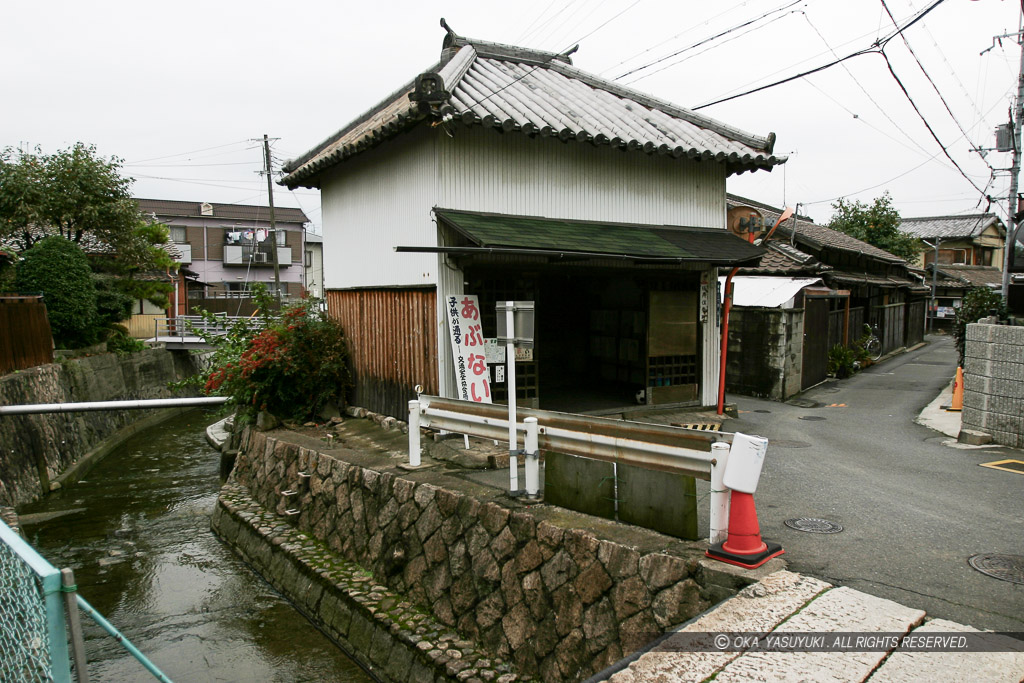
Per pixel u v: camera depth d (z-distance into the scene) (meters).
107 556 9.37
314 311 12.73
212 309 39.56
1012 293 10.12
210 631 7.16
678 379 11.30
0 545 2.92
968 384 9.44
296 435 10.78
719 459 4.58
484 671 5.34
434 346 9.20
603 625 4.77
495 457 7.63
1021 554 4.89
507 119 8.41
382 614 6.42
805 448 8.90
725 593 4.25
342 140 11.56
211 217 44.84
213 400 11.56
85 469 14.78
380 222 10.47
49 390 15.60
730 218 11.68
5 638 2.90
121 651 6.74
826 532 5.38
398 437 9.73
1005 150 13.41
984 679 3.15
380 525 7.38
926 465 7.82
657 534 5.07
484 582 5.86
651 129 10.40
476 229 8.09
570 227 9.35
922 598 4.14
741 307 14.52
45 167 22.66
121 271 25.52
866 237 29.44
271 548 8.62
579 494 5.73
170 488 13.12
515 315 6.22
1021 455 8.33
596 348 13.01
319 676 6.23
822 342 16.05
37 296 17.19
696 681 3.26
